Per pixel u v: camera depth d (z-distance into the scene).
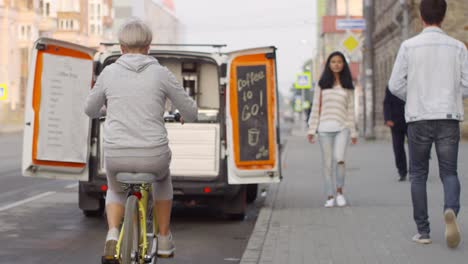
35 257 8.37
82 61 10.70
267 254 8.03
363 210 11.35
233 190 10.91
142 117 5.84
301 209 11.71
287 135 55.62
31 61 10.49
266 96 10.98
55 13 54.50
